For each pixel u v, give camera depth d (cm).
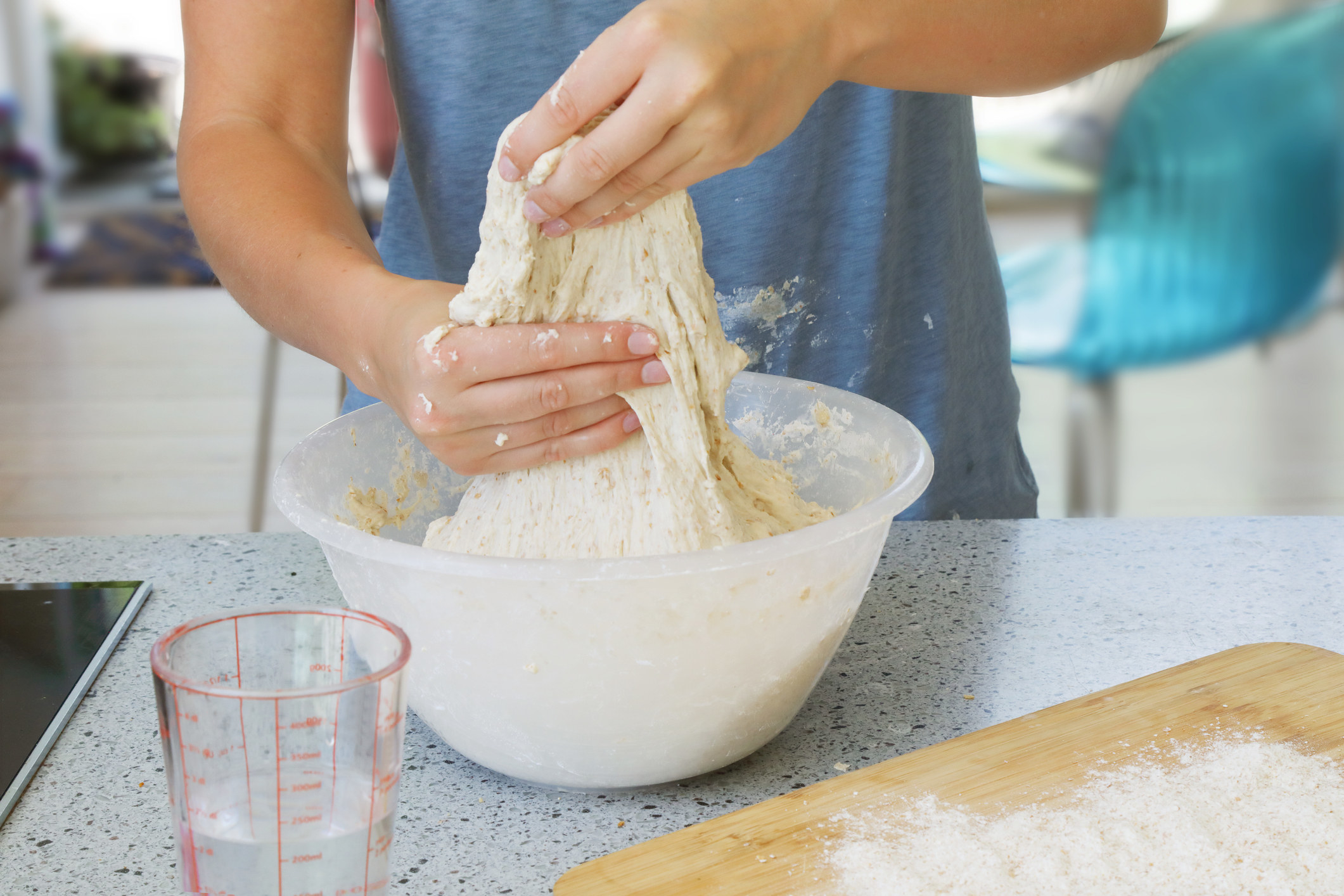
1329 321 412
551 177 60
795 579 61
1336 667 73
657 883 56
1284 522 108
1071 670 81
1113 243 243
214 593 95
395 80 115
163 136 475
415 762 71
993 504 137
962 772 64
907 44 72
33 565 101
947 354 126
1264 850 57
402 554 60
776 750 72
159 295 463
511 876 60
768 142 64
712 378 74
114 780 69
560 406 67
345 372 77
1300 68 231
